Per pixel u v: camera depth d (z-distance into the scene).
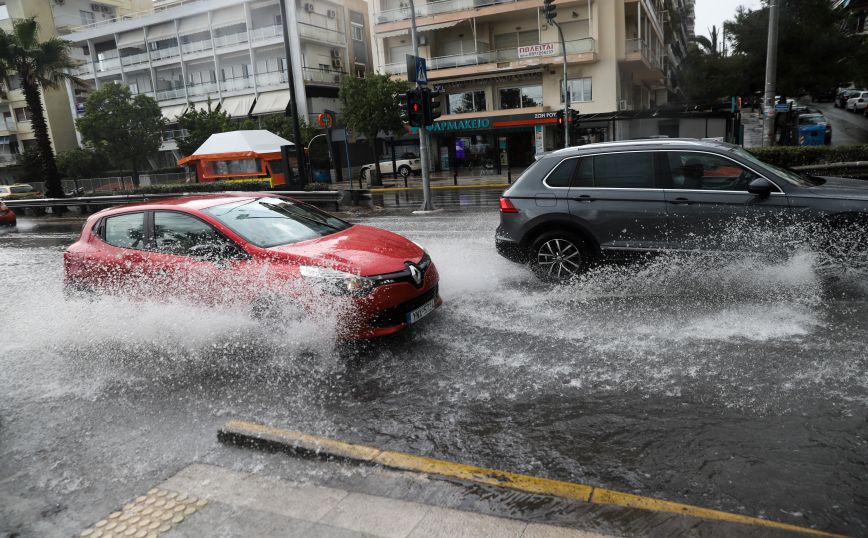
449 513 2.66
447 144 38.47
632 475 2.92
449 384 4.16
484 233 11.07
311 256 4.94
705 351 4.40
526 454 3.19
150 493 3.00
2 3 46.91
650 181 6.06
